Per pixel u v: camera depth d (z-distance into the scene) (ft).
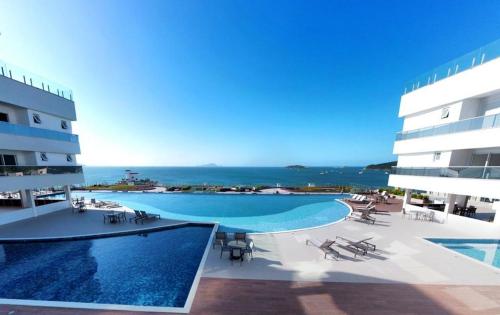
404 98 55.26
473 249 33.65
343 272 24.09
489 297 19.80
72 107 60.49
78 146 62.39
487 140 36.96
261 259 27.32
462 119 41.45
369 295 19.81
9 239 35.63
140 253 32.12
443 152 45.50
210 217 54.60
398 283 21.97
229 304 18.30
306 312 17.39
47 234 38.06
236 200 76.74
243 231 42.11
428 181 47.91
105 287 23.50
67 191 59.88
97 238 37.91
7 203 53.93
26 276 25.88
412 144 52.80
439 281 22.45
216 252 29.32
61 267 27.96
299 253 29.35
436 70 46.70
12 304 18.40
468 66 40.16
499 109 37.55
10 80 44.50
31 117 49.52
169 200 76.54
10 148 44.42
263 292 20.08
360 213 52.70
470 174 39.47
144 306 18.16
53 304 18.43
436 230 40.40
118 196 82.94
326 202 73.82
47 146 52.75
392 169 59.98
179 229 43.34
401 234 37.91
